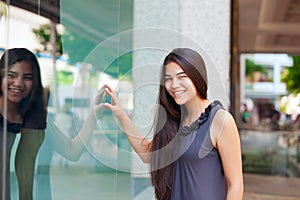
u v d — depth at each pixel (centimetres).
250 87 3425
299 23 990
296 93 2591
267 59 3469
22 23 223
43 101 237
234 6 632
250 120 2741
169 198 199
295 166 940
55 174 247
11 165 218
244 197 616
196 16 361
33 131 231
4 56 212
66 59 254
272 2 799
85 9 274
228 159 187
